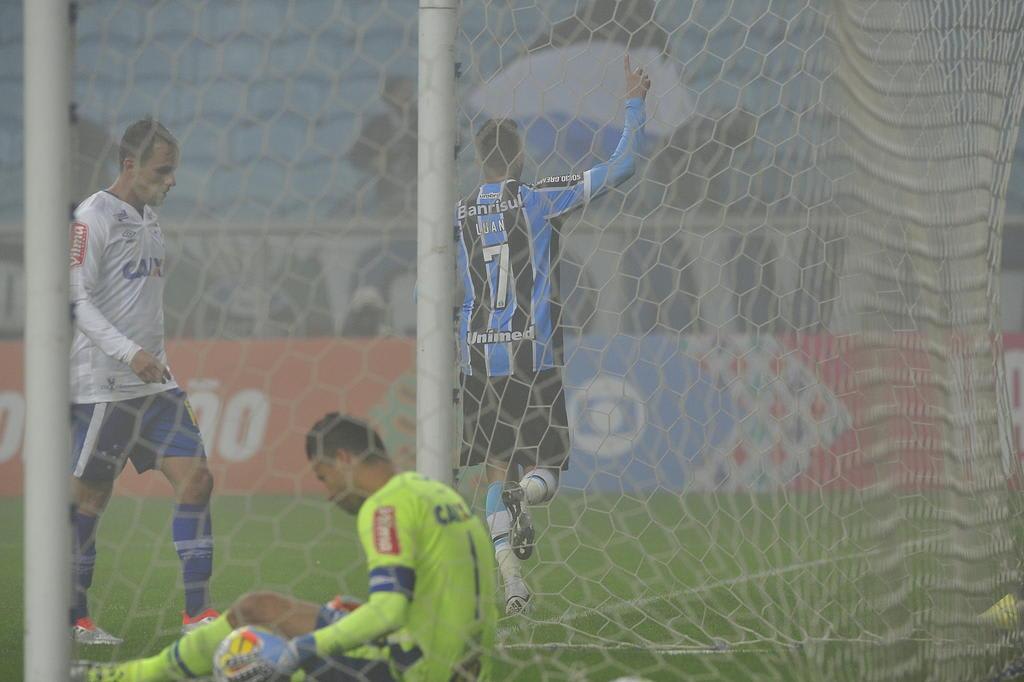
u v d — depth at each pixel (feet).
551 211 58.08
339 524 89.45
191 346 110.22
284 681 32.91
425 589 33.19
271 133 118.42
